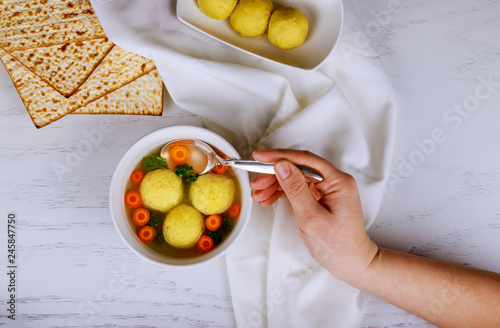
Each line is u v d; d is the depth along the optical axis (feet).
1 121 3.76
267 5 3.43
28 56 3.69
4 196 3.72
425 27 3.84
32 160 3.75
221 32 3.60
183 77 3.59
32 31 3.71
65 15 3.73
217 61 3.67
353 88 3.67
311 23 3.57
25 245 3.69
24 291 3.67
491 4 3.82
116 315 3.68
